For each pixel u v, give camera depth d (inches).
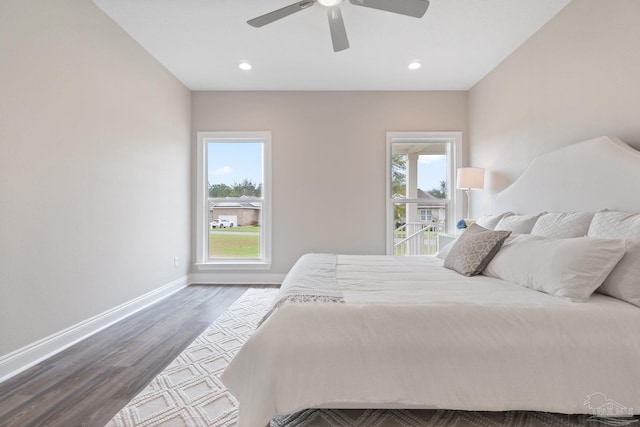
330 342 46.9
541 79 102.5
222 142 160.6
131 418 53.7
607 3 77.7
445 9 93.4
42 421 53.1
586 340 45.8
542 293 57.4
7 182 67.3
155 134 125.6
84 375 68.3
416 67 131.6
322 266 84.6
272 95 156.3
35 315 73.7
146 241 119.6
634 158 66.0
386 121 155.8
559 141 94.5
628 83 72.7
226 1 90.5
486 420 52.1
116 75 102.0
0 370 65.8
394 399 45.8
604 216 64.8
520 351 45.9
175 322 102.0
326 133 156.1
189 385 64.5
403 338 46.9
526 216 90.0
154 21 100.5
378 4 75.1
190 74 139.0
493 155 132.0
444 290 60.5
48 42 77.0
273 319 49.4
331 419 53.1
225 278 157.5
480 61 125.8
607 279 54.6
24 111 71.0
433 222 158.7
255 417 44.7
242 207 161.3
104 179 96.8
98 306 94.2
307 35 108.0
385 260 98.9
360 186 156.3
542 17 97.1
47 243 76.8
